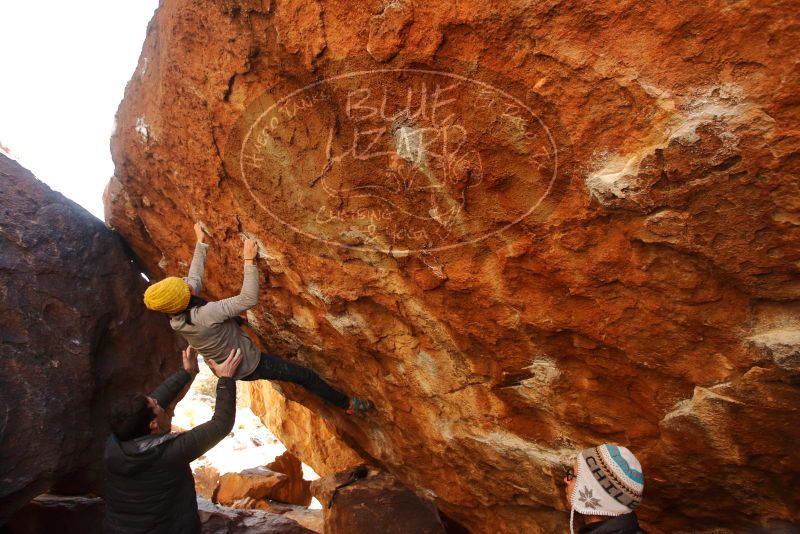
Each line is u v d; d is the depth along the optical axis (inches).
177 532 107.7
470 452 130.6
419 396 131.0
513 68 71.6
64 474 131.4
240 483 303.4
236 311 115.8
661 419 91.3
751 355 75.5
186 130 115.6
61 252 146.2
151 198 150.3
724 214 66.8
